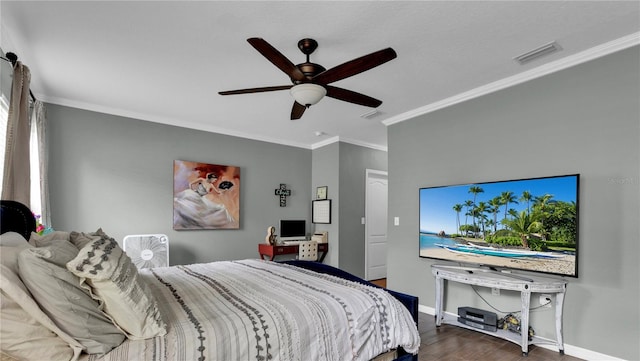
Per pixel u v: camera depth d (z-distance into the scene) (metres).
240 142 5.16
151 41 2.45
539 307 2.82
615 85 2.45
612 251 2.41
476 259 3.21
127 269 1.40
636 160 2.33
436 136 3.76
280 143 5.62
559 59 2.70
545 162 2.82
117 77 3.10
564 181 2.64
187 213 4.54
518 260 2.89
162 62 2.79
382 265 5.93
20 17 2.13
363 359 1.61
